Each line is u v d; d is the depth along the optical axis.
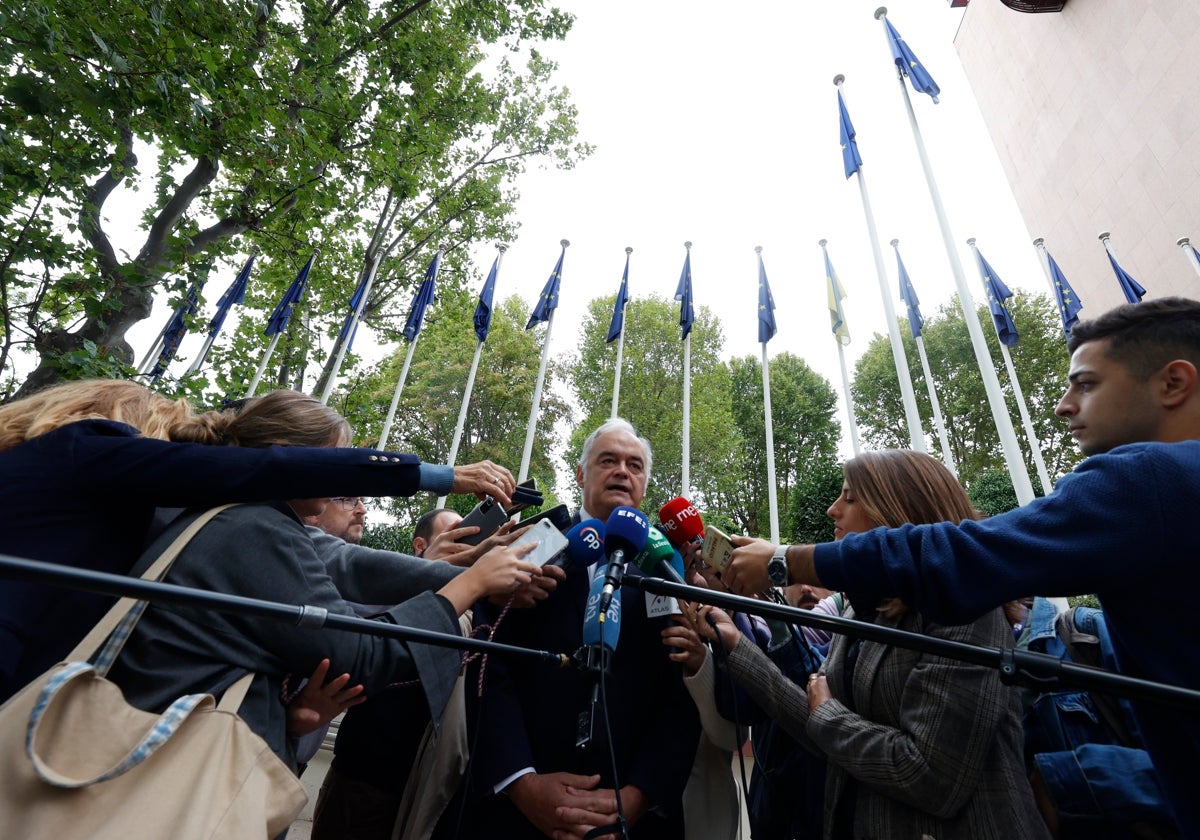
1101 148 15.95
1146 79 14.61
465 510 12.81
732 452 25.02
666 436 24.31
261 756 1.23
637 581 1.52
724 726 2.11
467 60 14.08
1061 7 17.14
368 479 1.64
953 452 24.11
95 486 1.39
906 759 1.60
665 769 2.01
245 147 8.42
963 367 24.20
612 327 9.05
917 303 9.26
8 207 6.96
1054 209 17.73
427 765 2.14
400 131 11.77
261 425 1.86
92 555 1.36
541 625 2.28
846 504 2.19
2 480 1.33
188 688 1.34
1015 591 1.19
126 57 6.80
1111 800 1.52
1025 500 5.25
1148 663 1.21
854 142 7.25
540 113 16.89
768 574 1.50
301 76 9.10
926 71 7.36
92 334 8.70
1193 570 1.14
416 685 2.50
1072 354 1.66
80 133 7.38
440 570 2.31
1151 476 1.18
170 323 9.66
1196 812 1.20
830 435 28.80
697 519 2.20
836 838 1.84
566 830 1.82
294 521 1.71
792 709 1.97
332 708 1.55
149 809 1.07
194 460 1.44
